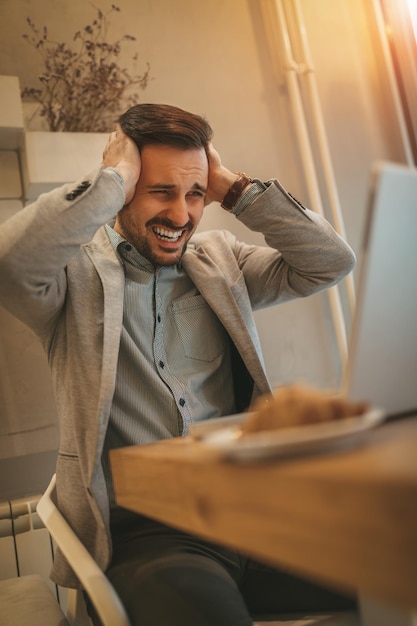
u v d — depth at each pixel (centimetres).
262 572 122
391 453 53
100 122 217
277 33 249
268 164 242
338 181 255
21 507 177
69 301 139
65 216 124
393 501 40
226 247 168
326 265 159
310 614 117
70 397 133
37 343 203
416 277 71
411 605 39
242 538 54
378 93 268
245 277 172
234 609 95
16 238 123
